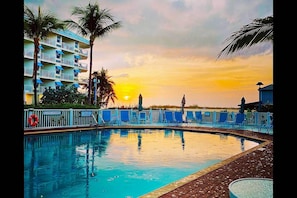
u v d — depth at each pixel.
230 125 18.58
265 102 21.22
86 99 25.00
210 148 10.75
